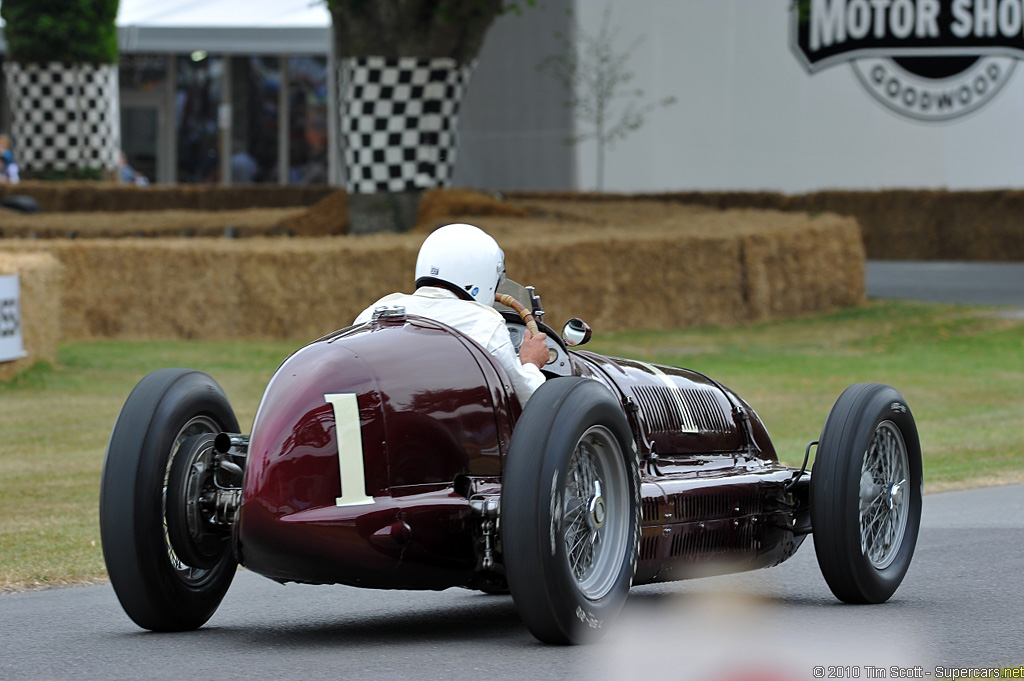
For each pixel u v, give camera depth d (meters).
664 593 21.98
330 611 20.53
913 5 112.19
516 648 16.52
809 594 21.50
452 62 72.94
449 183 75.81
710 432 21.06
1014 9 113.12
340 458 16.16
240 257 63.84
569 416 16.05
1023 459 37.94
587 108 110.25
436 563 16.48
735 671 15.22
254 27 133.62
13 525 28.39
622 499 17.09
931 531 27.09
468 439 16.94
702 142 112.00
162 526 17.41
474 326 17.83
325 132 158.25
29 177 117.50
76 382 50.94
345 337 17.41
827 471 19.70
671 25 111.00
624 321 69.81
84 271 62.72
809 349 64.12
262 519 16.06
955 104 112.81
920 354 62.22
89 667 15.81
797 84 112.12
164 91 156.88
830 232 77.00
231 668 15.52
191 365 55.06
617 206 90.38
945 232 110.19
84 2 114.94
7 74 117.69
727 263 72.56
